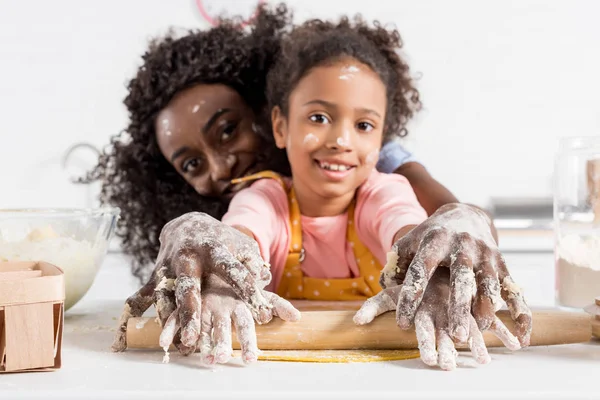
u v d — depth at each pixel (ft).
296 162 3.30
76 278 2.82
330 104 3.20
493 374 1.83
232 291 2.05
